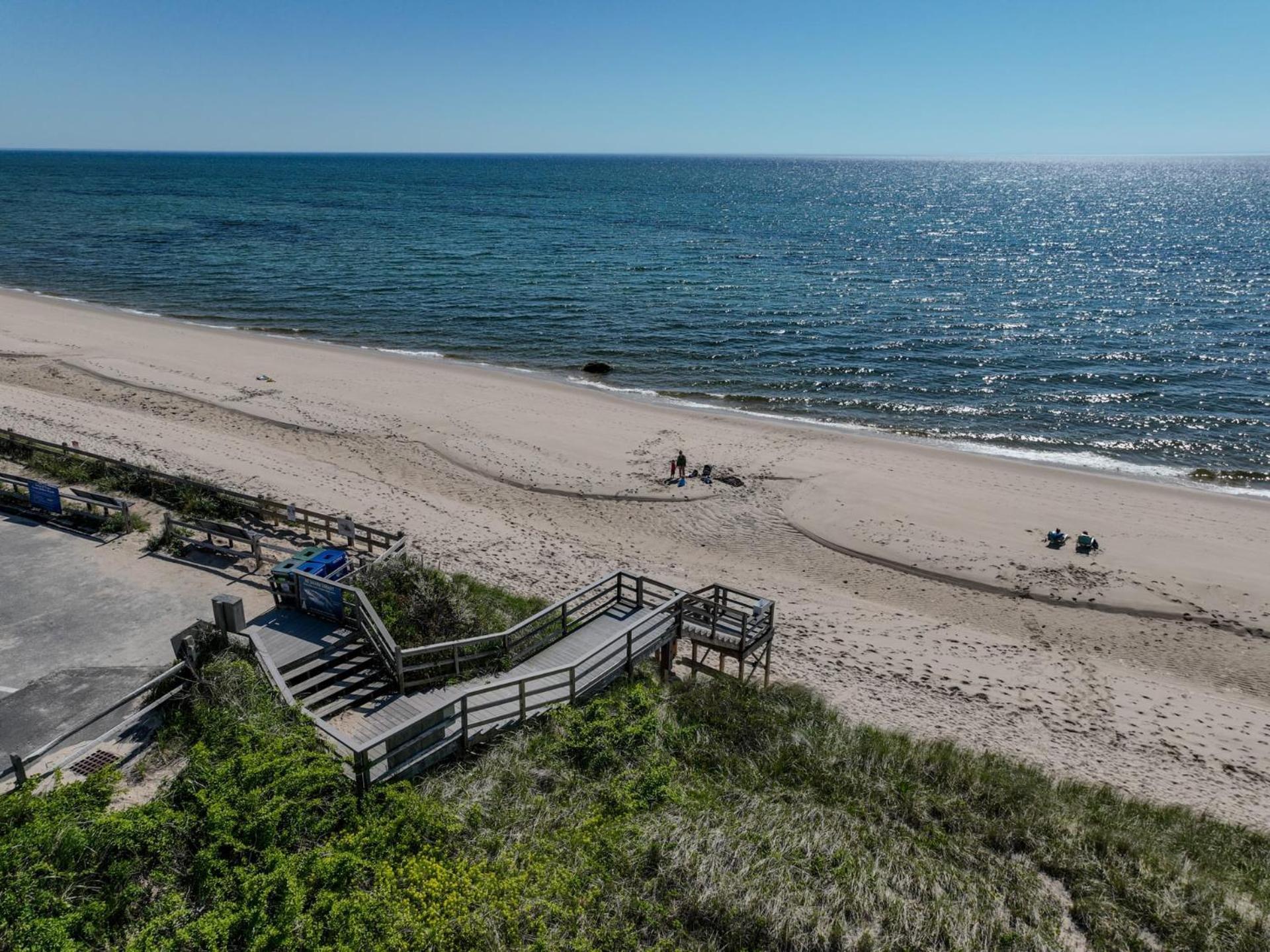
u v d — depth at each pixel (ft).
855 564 77.87
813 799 36.73
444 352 150.51
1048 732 54.75
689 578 73.56
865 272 238.48
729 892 29.27
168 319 169.48
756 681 55.83
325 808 31.86
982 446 109.19
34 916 25.95
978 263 258.78
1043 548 80.12
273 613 49.39
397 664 43.04
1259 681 62.13
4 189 511.40
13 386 116.37
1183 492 93.97
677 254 268.21
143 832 29.37
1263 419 118.73
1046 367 143.23
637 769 37.22
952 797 38.42
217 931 25.58
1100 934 30.32
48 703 41.42
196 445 95.76
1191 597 72.28
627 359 147.33
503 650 47.42
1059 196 609.42
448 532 77.46
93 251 254.27
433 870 29.12
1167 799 48.16
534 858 30.45
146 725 38.96
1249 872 37.76
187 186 570.87
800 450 104.53
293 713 37.06
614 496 90.17
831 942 27.89
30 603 51.75
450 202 460.14
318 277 217.15
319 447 100.07
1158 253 282.77
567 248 277.64
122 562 57.67
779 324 173.06
